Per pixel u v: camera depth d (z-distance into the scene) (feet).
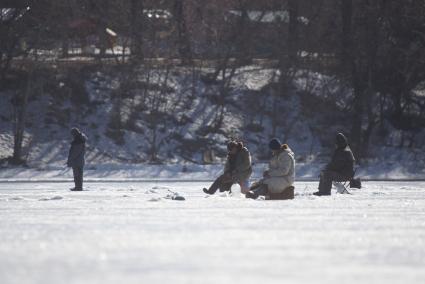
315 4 604.08
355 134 541.34
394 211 181.78
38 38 562.25
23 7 577.84
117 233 133.90
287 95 593.42
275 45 609.42
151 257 106.93
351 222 153.99
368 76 554.46
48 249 114.73
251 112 581.94
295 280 89.56
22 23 565.94
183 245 118.73
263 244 120.16
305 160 539.70
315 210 182.80
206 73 612.70
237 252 111.86
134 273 94.22
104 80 590.55
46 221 156.15
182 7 613.93
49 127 548.31
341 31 596.70
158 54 609.83
